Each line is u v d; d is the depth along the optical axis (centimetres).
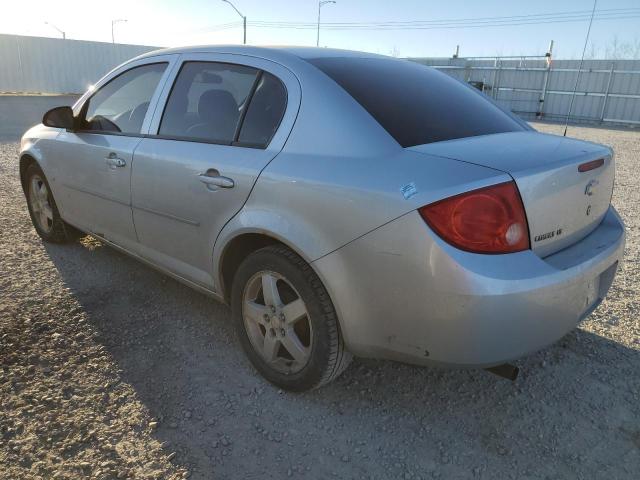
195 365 279
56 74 2672
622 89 2430
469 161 204
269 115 256
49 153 395
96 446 219
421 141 224
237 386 263
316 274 227
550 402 258
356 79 253
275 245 245
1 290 351
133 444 221
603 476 212
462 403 256
